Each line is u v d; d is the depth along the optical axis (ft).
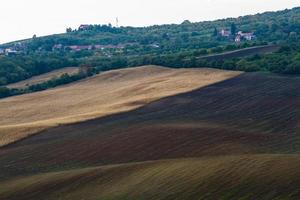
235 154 199.72
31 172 204.03
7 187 186.70
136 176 170.19
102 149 223.51
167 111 293.64
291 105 285.84
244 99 310.45
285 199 134.10
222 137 228.43
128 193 156.25
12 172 207.10
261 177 149.38
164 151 212.02
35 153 229.66
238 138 226.79
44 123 284.82
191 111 289.74
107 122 276.41
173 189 152.15
